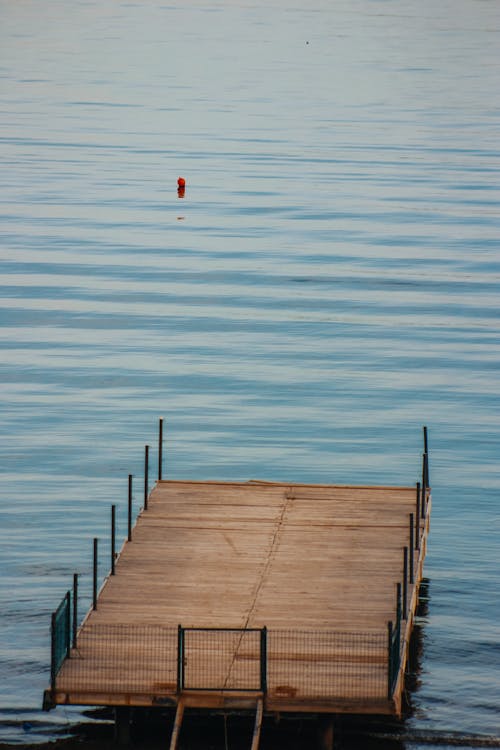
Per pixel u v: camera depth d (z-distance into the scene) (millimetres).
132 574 51125
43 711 49125
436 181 167875
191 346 99875
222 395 88562
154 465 75812
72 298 113125
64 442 79000
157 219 146250
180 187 160750
